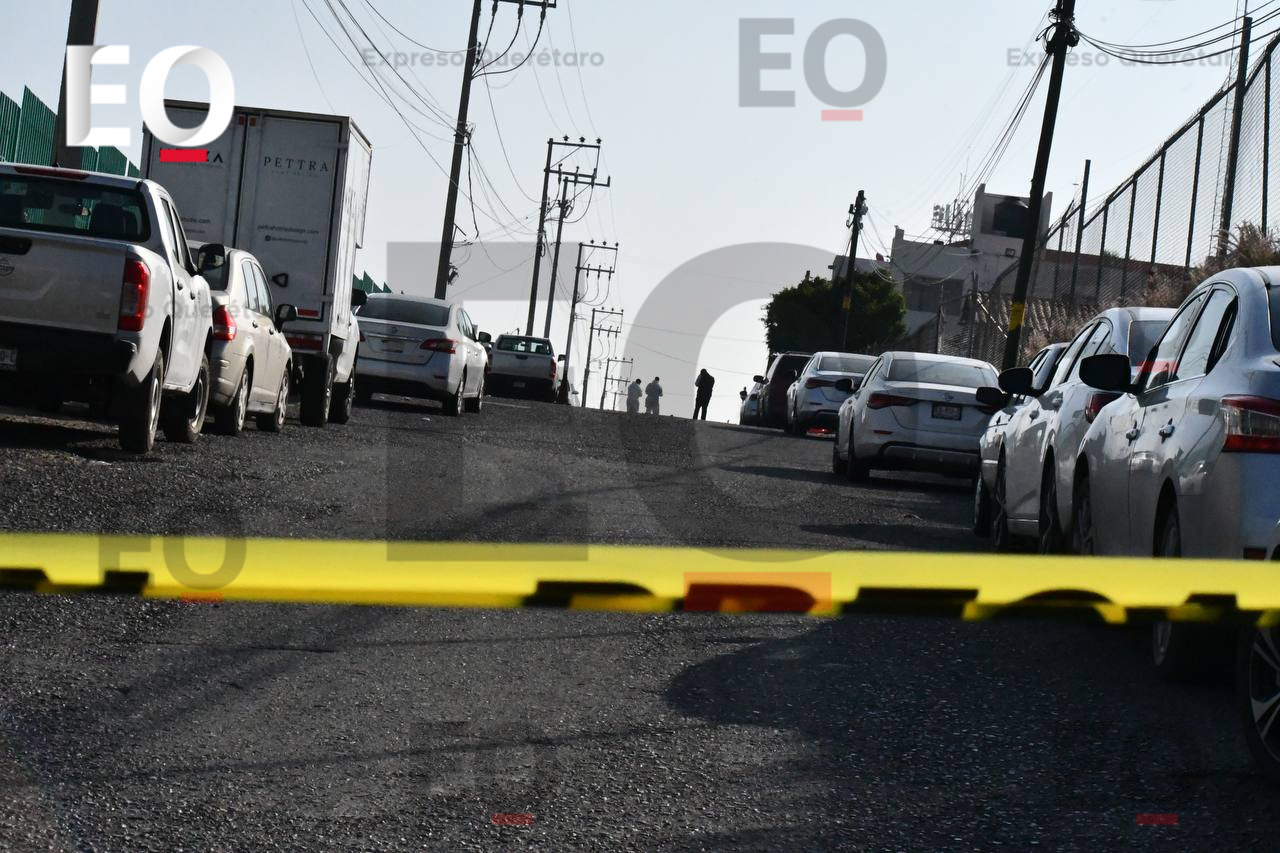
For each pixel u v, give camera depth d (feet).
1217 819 16.58
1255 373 22.33
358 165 73.82
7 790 15.60
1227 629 22.45
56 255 42.98
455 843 14.96
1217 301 26.66
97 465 41.81
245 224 70.95
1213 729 20.84
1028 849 15.46
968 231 335.06
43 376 43.96
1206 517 22.07
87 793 15.69
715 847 15.24
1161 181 112.98
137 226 47.26
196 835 14.73
